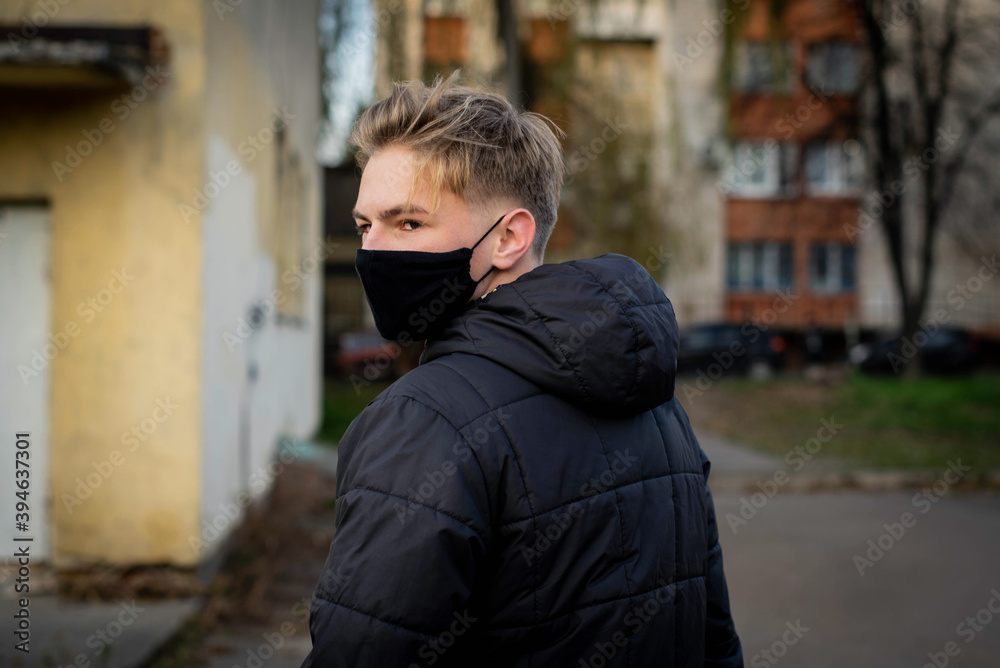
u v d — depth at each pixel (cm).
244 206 552
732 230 2509
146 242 436
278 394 742
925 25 1612
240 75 535
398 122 109
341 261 2030
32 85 427
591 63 1036
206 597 426
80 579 425
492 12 852
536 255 117
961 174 1758
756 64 1360
